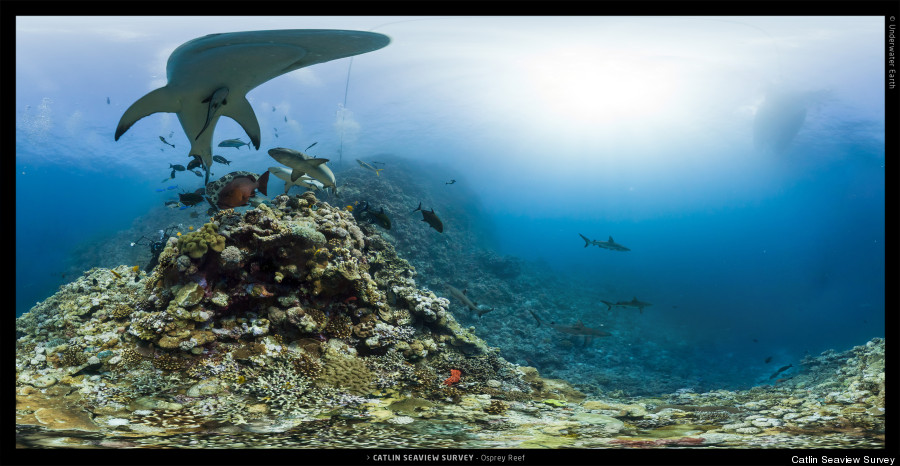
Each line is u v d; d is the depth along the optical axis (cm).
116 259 1806
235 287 625
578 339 1356
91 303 663
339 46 418
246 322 624
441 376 656
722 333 1808
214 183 650
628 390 1006
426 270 1678
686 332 1720
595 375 1129
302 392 546
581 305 1719
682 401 702
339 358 623
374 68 1988
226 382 542
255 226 643
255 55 416
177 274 614
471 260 1820
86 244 1994
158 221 1942
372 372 621
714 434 475
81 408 462
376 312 715
